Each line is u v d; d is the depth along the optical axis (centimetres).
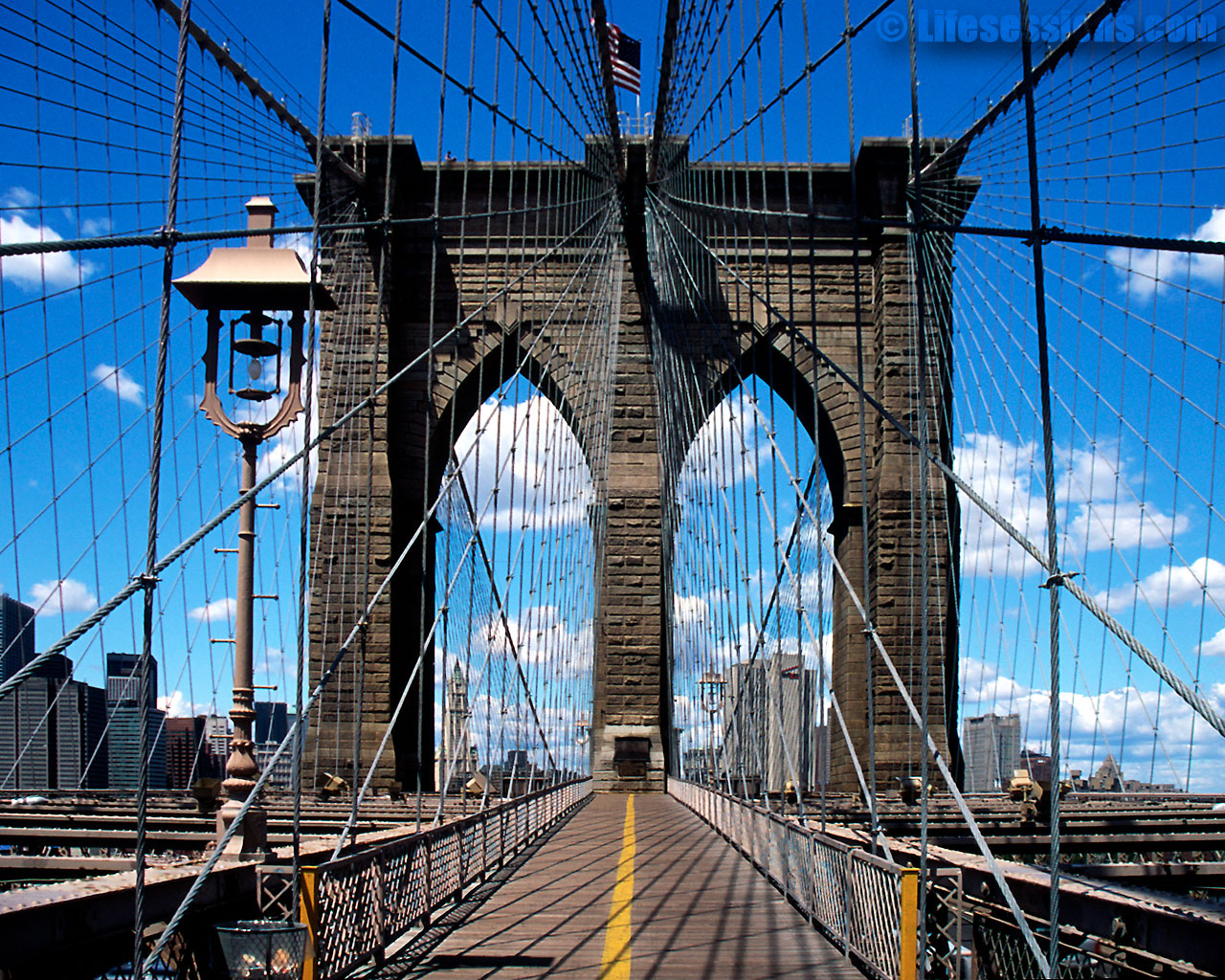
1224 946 716
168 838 2033
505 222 4291
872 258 4119
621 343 4253
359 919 879
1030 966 994
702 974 907
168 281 709
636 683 3953
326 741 3762
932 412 3875
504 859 1627
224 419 1020
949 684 3894
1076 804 2816
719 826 2123
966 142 3791
